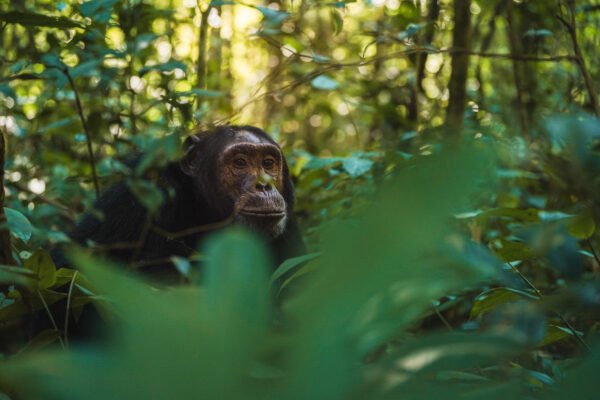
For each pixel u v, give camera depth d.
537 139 5.00
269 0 8.75
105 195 4.77
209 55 7.70
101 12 4.41
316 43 8.85
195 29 7.20
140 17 5.59
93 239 4.66
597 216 1.58
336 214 5.18
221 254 0.72
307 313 0.69
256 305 0.70
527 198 5.53
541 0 6.52
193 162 5.27
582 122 1.16
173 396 0.65
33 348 2.59
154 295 0.73
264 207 4.73
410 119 6.89
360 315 0.73
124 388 0.65
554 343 4.18
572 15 5.12
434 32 6.56
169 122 4.64
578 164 1.27
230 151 5.07
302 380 0.67
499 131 4.91
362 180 5.54
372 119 7.84
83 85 6.55
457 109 5.79
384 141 6.66
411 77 7.49
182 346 0.67
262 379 0.75
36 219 3.97
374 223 0.66
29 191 5.72
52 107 6.52
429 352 0.76
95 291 2.72
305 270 1.79
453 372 1.89
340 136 9.74
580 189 1.52
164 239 4.64
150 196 2.80
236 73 9.38
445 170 0.65
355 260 0.67
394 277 0.66
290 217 5.39
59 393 0.65
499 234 5.02
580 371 0.74
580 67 5.01
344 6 5.04
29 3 6.48
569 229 2.31
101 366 0.66
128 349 0.67
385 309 0.73
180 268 2.10
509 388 0.76
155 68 4.59
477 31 7.41
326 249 0.68
